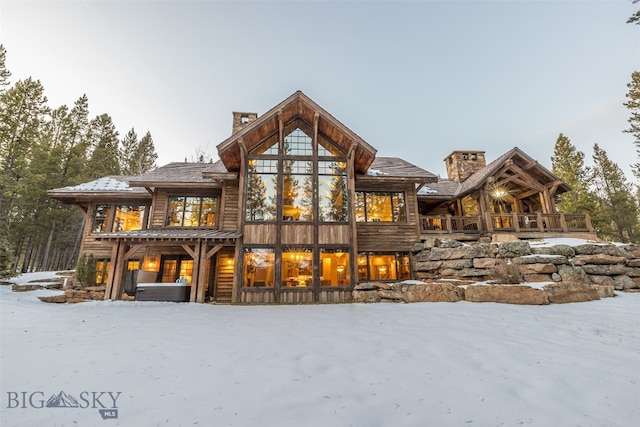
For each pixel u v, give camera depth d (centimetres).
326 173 1416
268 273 1273
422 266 1427
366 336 565
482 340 527
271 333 601
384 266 1503
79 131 3494
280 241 1305
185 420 260
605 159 3388
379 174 1602
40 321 708
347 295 1263
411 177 1540
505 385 338
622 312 755
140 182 1446
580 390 324
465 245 1318
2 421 255
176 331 623
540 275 1069
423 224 1598
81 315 820
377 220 1553
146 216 1609
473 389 328
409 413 275
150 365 404
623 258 1117
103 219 1611
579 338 536
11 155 2450
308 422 259
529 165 1700
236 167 1496
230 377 362
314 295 1252
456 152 2155
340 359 430
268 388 329
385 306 984
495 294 953
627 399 303
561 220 1574
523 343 506
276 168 1398
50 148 2841
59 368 389
